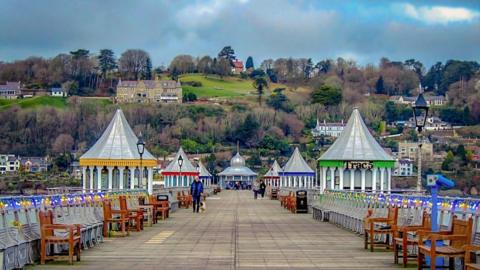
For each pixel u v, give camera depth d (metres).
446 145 98.69
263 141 164.12
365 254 17.67
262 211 44.34
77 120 151.25
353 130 44.94
